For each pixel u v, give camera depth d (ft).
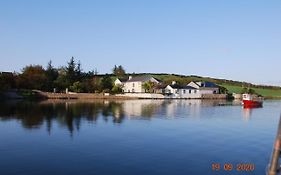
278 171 23.31
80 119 162.30
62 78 444.55
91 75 518.37
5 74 364.58
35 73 412.98
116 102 339.36
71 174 66.90
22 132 118.21
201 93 508.53
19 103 272.72
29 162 75.77
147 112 214.28
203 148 95.45
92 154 84.74
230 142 106.11
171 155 85.40
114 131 125.18
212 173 69.31
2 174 66.39
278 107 311.27
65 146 94.48
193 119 176.65
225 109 265.34
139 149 92.27
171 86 484.74
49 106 248.73
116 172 68.64
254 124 160.45
